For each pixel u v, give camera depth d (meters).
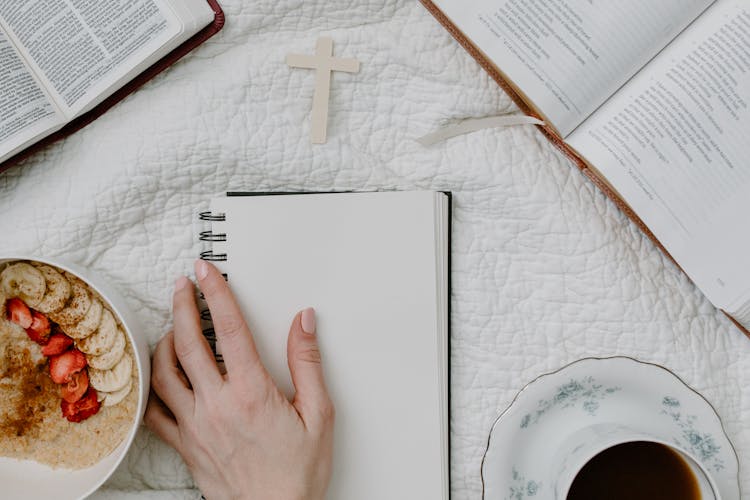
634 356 0.63
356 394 0.62
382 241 0.61
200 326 0.60
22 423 0.61
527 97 0.57
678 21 0.54
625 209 0.61
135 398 0.61
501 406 0.64
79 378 0.61
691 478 0.55
